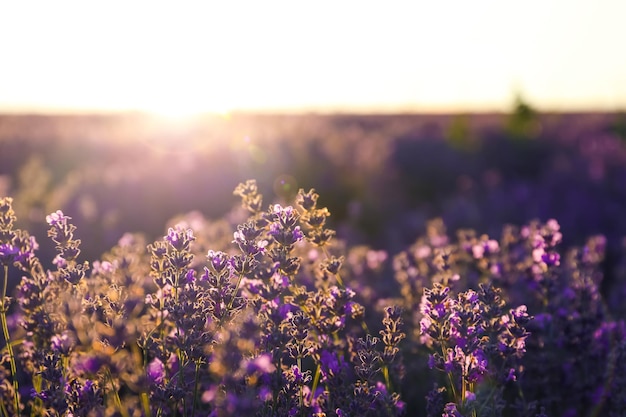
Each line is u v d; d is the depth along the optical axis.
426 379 2.96
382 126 38.97
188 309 2.02
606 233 8.19
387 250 7.10
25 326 2.25
